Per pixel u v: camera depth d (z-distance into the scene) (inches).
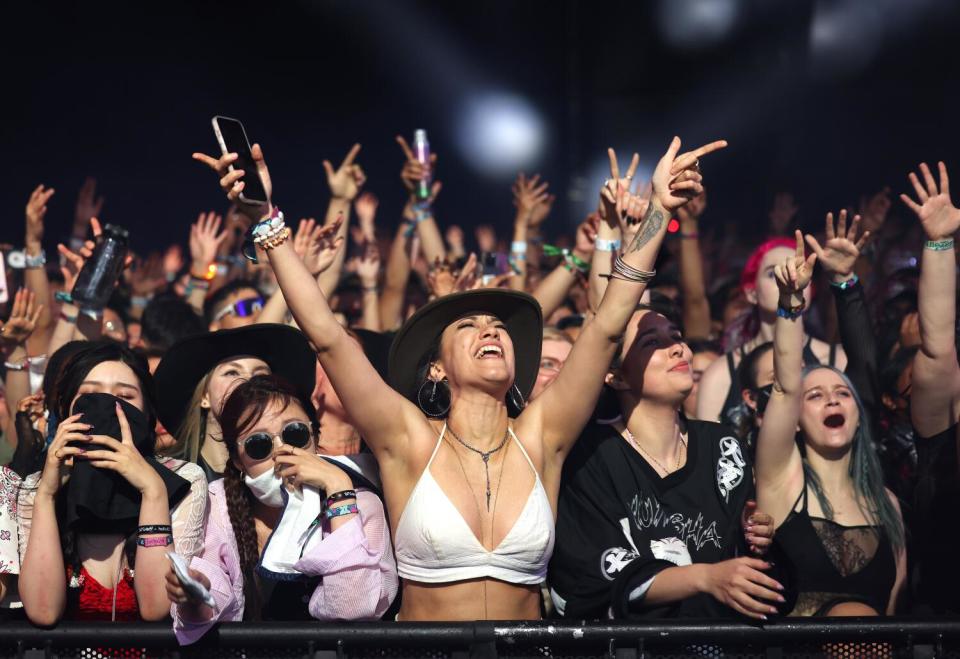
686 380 127.0
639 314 131.3
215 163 107.0
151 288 308.5
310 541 114.5
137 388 120.4
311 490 116.6
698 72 540.7
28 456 143.0
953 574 138.1
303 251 164.2
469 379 117.5
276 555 115.0
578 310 241.8
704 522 125.0
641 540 123.0
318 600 110.8
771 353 168.2
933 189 135.3
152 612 105.9
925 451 141.6
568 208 569.9
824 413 137.6
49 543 106.2
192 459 137.3
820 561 134.0
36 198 190.1
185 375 137.2
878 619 105.7
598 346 114.9
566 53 568.4
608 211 139.0
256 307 192.4
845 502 137.4
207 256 227.5
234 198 107.7
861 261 284.5
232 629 103.3
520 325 124.7
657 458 128.4
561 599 122.1
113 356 120.9
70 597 110.0
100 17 553.9
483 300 122.0
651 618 109.3
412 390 124.1
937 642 105.1
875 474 139.2
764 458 135.6
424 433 115.6
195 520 112.3
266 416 117.0
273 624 103.9
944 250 135.3
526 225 234.4
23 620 113.0
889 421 159.0
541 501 114.9
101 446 110.7
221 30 570.6
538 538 113.2
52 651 104.6
